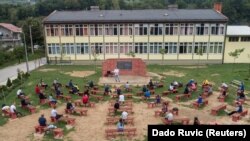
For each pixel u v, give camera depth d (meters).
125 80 33.47
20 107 23.80
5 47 67.44
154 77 35.47
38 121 19.94
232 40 46.66
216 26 45.28
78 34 46.12
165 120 20.05
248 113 22.25
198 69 41.94
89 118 21.39
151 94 27.55
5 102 25.11
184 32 45.56
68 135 18.33
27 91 28.89
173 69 41.91
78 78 35.25
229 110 23.00
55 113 20.41
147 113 22.45
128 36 45.94
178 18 45.16
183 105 24.45
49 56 47.56
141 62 36.09
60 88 29.16
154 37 45.84
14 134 18.59
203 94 26.81
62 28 45.84
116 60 36.06
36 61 51.72
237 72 39.12
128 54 44.62
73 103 24.62
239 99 24.98
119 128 18.06
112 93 27.89
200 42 46.06
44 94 26.27
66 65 46.00
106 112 22.72
